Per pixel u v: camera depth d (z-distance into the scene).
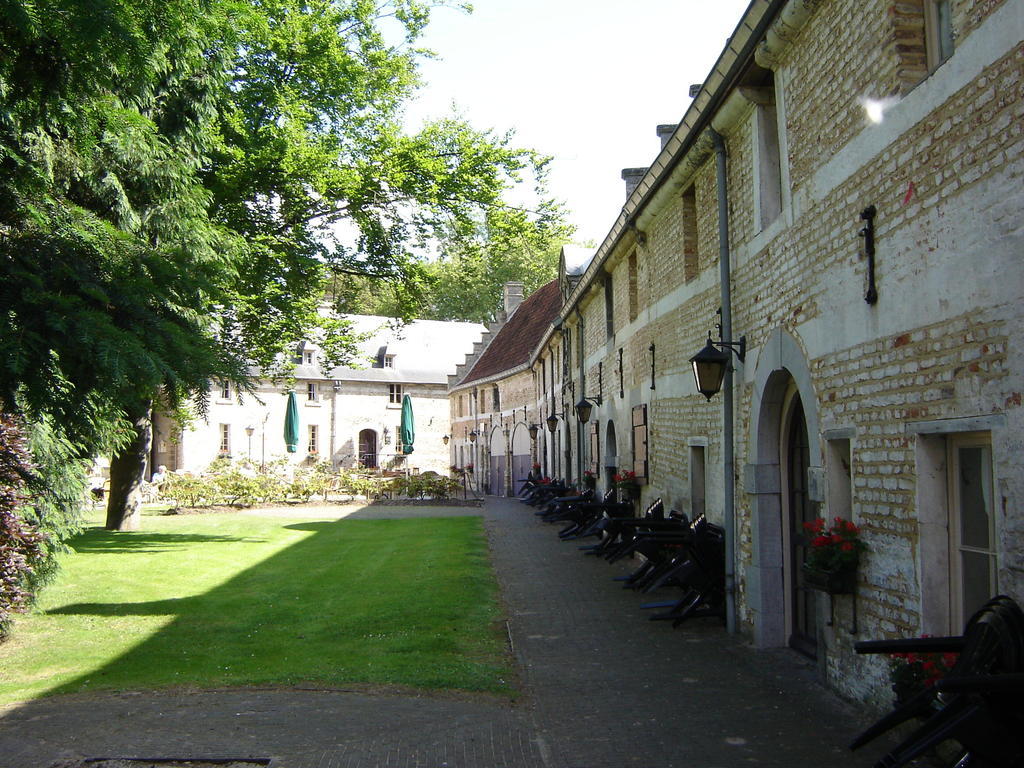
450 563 13.67
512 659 7.39
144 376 5.73
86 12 5.35
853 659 5.76
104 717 5.78
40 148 7.16
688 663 7.12
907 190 4.93
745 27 6.97
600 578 11.89
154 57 6.60
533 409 31.70
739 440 8.39
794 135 6.78
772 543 7.71
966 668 3.60
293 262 17.47
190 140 12.17
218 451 45.47
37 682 6.81
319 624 9.05
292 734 5.37
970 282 4.29
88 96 6.56
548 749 5.07
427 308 22.41
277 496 28.73
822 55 6.20
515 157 19.23
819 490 6.21
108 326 5.55
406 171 18.17
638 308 13.71
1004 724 3.27
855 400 5.63
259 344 17.31
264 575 12.89
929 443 4.85
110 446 10.24
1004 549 4.01
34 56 5.91
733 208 8.51
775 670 6.84
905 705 3.83
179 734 5.38
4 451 7.54
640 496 13.70
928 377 4.72
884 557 5.25
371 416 51.59
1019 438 3.89
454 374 47.81
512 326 40.50
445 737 5.30
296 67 17.58
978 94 4.21
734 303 8.51
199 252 9.71
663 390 11.92
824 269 6.14
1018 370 3.90
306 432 49.28
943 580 4.80
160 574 12.92
